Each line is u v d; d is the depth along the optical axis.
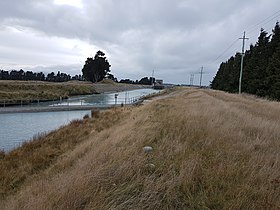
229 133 9.92
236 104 24.11
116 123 19.31
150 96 66.44
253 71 50.91
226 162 6.54
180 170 5.90
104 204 4.63
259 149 8.05
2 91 54.38
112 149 8.20
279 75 38.25
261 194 4.86
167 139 9.08
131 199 4.73
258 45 52.62
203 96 34.78
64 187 5.32
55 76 143.62
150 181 5.28
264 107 22.14
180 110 18.11
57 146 13.84
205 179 5.55
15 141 17.16
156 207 4.56
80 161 8.40
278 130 11.02
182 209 4.57
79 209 4.62
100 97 73.69
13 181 8.91
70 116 31.19
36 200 5.21
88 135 15.88
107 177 5.73
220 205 4.60
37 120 27.00
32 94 57.91
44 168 10.24
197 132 10.02
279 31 46.88
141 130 11.14
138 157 6.82
